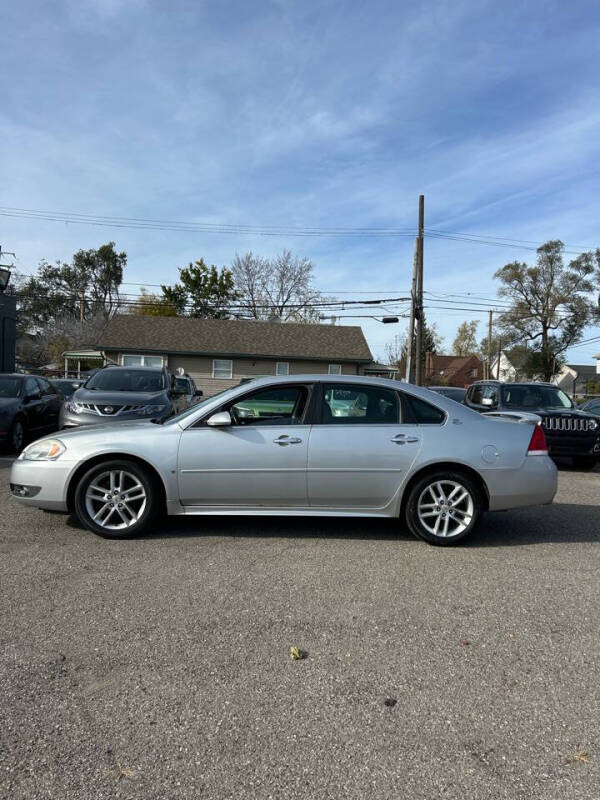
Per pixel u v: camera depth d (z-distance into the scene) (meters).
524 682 3.07
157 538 5.54
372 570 4.76
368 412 5.60
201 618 3.76
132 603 3.98
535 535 6.00
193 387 16.45
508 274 55.72
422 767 2.39
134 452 5.38
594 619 3.88
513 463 5.54
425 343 65.56
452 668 3.20
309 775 2.33
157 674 3.07
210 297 52.91
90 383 11.07
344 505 5.54
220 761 2.40
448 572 4.77
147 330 33.84
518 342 57.19
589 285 53.72
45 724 2.63
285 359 33.69
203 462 5.40
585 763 2.43
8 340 21.69
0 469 9.41
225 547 5.30
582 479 10.21
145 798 2.19
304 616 3.83
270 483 5.44
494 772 2.36
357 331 36.72
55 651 3.29
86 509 5.46
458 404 5.75
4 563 4.75
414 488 5.49
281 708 2.79
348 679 3.06
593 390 56.12
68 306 64.88
